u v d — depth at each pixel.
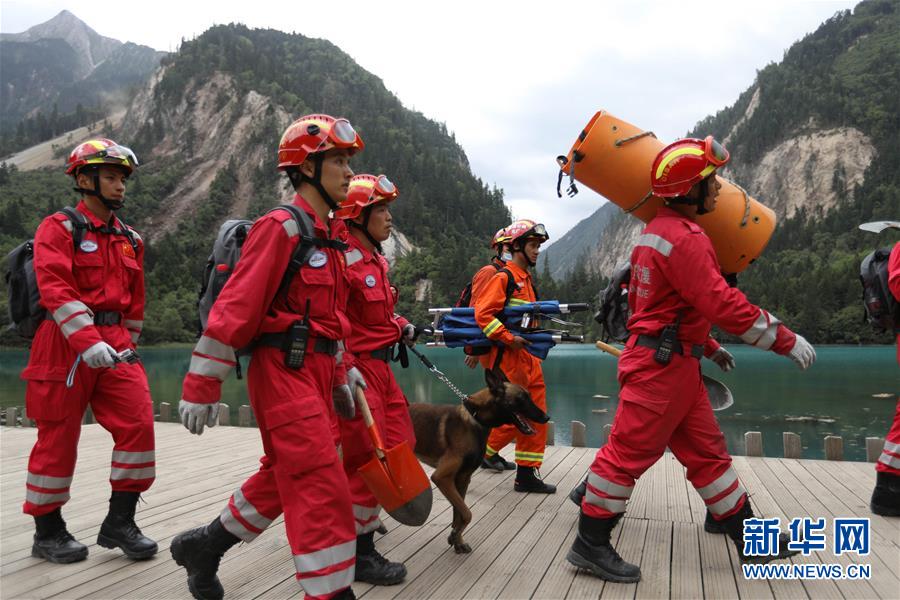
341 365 3.07
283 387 2.65
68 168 3.94
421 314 130.50
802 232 174.75
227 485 5.66
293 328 2.66
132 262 4.05
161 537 4.30
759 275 128.12
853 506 4.98
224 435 8.20
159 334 101.81
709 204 3.63
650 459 3.55
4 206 176.62
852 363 58.09
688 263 3.38
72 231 3.82
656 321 3.55
